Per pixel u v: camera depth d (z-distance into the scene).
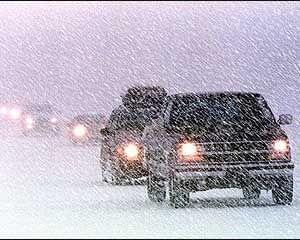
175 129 20.11
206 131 19.91
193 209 19.22
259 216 17.59
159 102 27.78
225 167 19.42
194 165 19.42
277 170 19.56
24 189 24.22
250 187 19.61
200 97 21.69
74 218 17.83
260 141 19.66
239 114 21.14
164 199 21.30
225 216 17.73
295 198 20.88
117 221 17.22
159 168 20.55
